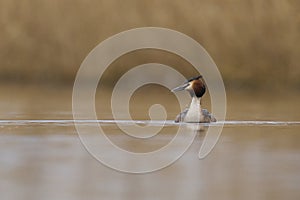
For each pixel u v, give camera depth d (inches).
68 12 5900.6
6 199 1675.7
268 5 5767.7
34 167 2096.5
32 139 2694.4
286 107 4315.9
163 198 1705.2
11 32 5871.1
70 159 2253.9
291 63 5634.8
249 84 5551.2
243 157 2324.1
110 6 5856.3
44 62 5807.1
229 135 2869.1
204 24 5718.5
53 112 3801.7
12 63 5826.8
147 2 5821.9
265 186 1844.2
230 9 5762.8
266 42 5684.1
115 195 1734.7
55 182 1884.8
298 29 5708.7
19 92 5369.1
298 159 2273.6
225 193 1760.6
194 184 1878.7
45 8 5925.2
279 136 2844.5
